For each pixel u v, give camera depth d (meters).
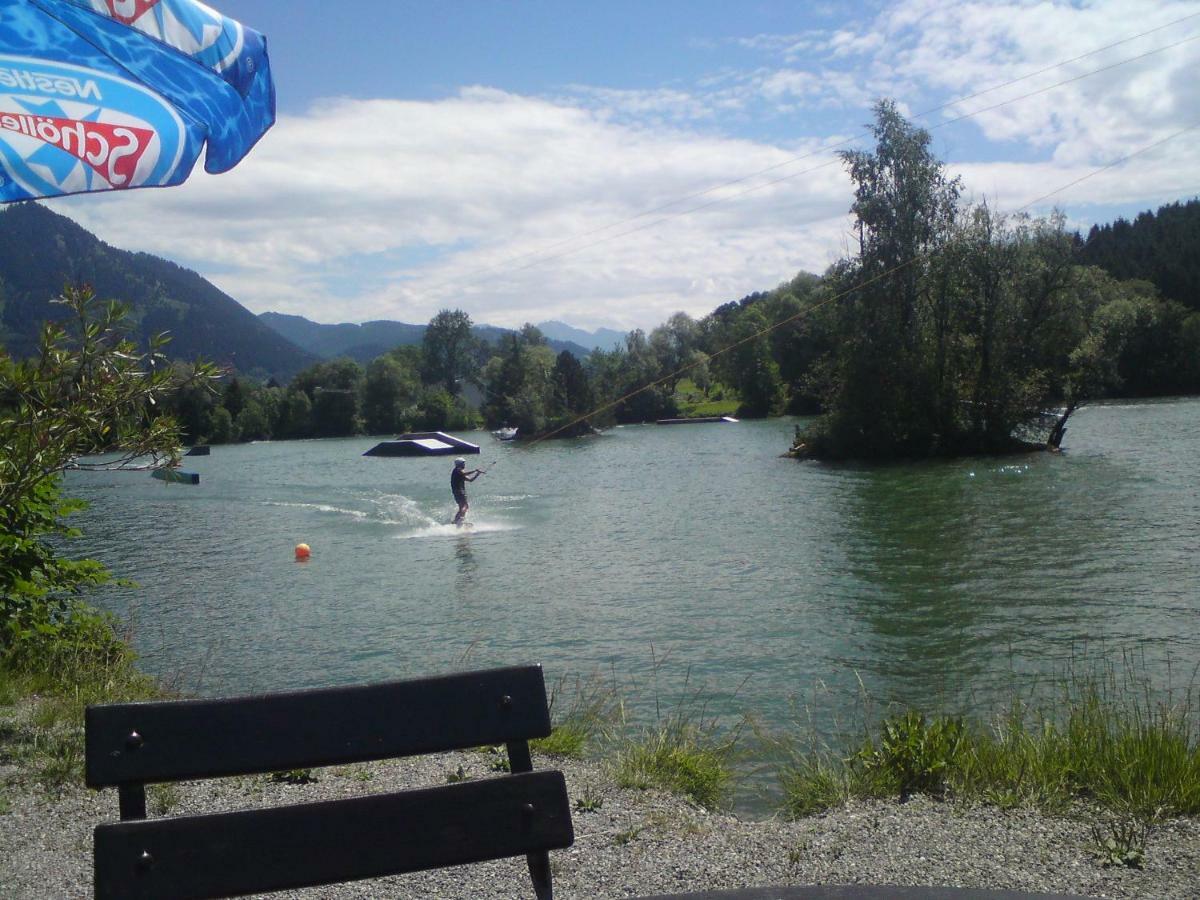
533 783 2.99
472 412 122.75
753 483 43.09
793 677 13.36
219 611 20.00
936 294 50.53
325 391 116.50
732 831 5.42
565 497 41.28
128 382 7.19
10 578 9.14
